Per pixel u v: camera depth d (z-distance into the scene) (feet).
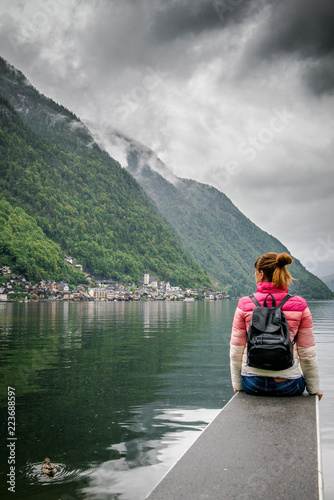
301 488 8.70
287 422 12.84
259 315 15.06
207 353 66.44
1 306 366.02
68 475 20.63
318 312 261.03
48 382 43.32
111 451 23.86
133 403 34.55
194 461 10.07
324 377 45.52
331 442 24.75
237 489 8.65
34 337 91.81
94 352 67.05
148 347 73.92
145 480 19.99
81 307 360.89
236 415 13.53
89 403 34.73
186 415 31.14
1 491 18.75
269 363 14.65
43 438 26.04
